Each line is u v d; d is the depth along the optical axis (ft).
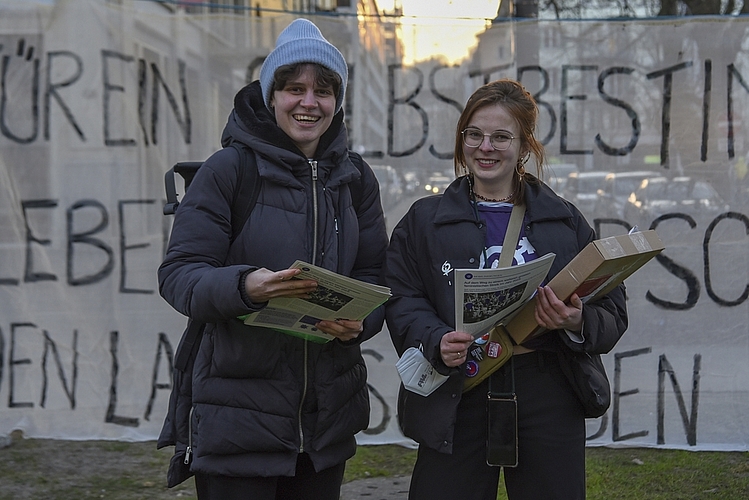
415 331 8.27
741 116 15.07
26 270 15.35
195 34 15.43
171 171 8.96
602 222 15.39
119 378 15.49
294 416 8.03
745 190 15.10
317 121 8.20
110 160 15.39
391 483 13.65
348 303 7.50
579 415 8.46
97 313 15.44
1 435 15.31
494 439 8.20
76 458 14.53
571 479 8.34
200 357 8.11
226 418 7.89
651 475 13.74
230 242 8.08
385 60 15.48
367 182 8.93
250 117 8.12
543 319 7.89
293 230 8.03
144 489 13.21
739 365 15.14
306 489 8.64
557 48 15.30
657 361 15.26
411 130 15.56
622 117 15.28
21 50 15.26
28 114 15.28
